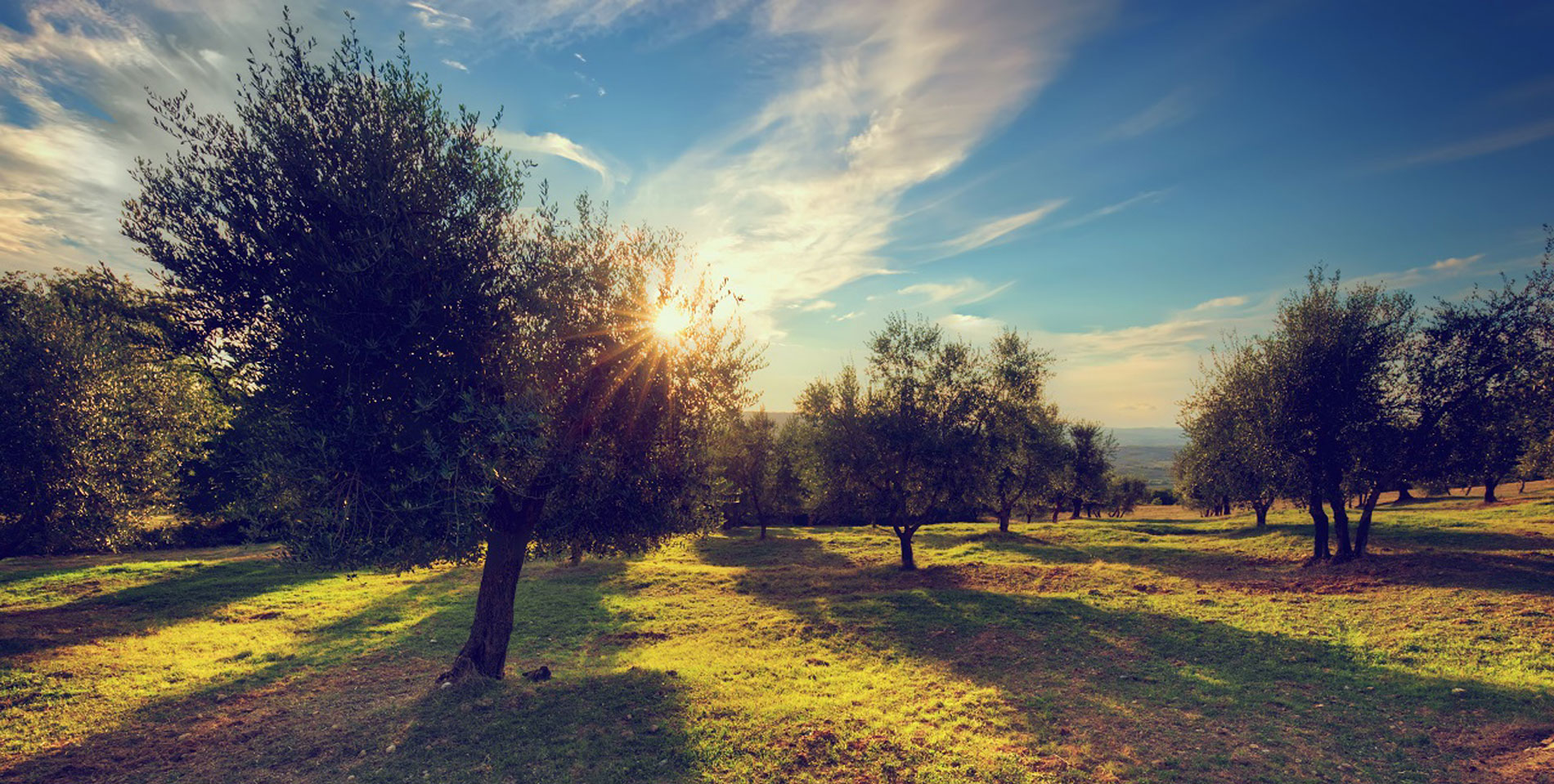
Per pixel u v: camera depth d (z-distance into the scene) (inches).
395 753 462.3
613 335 587.5
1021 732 486.9
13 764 457.1
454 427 481.1
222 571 1293.1
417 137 525.3
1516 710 476.1
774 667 671.8
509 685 586.2
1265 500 1141.1
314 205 485.7
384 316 468.8
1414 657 613.9
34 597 1061.1
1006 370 1473.9
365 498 461.4
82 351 825.5
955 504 1295.5
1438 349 990.4
